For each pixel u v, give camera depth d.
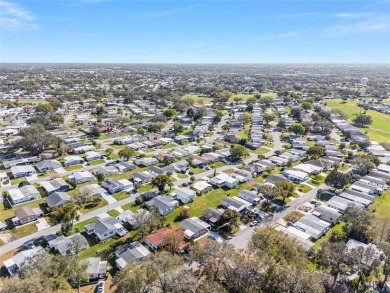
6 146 137.50
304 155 142.62
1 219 80.31
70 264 56.12
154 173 112.56
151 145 148.38
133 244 69.81
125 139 154.38
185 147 146.50
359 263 58.25
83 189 95.75
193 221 79.12
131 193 97.75
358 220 76.38
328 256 61.47
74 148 138.50
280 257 59.00
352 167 127.00
